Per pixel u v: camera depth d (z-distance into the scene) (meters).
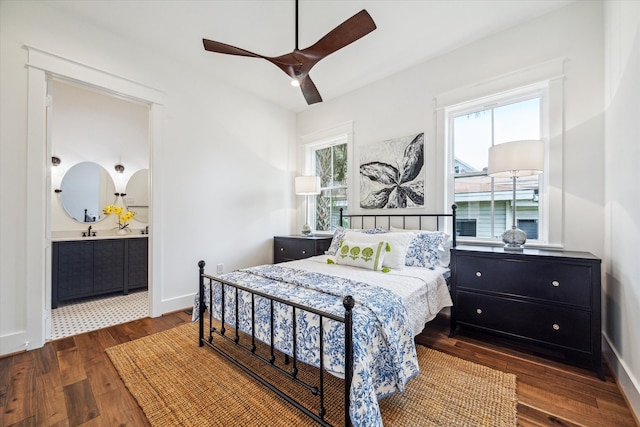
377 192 3.34
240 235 3.58
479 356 1.97
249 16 2.32
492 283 2.10
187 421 1.35
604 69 2.04
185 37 2.60
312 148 4.27
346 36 1.70
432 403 1.46
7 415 1.39
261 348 2.08
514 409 1.42
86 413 1.41
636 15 1.43
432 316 2.06
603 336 1.99
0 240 1.98
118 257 3.55
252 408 1.44
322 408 1.30
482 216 2.69
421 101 2.98
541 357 1.95
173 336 2.31
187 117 3.06
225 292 1.99
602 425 1.33
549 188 2.25
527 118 2.46
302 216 4.23
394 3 2.17
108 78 2.48
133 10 2.25
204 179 3.21
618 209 1.72
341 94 3.74
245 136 3.65
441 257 2.59
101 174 3.83
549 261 1.89
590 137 2.09
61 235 3.53
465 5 2.19
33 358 1.95
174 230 2.94
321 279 1.93
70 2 2.16
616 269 1.76
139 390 1.58
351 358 1.18
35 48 2.11
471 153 2.74
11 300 2.01
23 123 2.07
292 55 1.87
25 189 2.07
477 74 2.62
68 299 3.30
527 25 2.37
